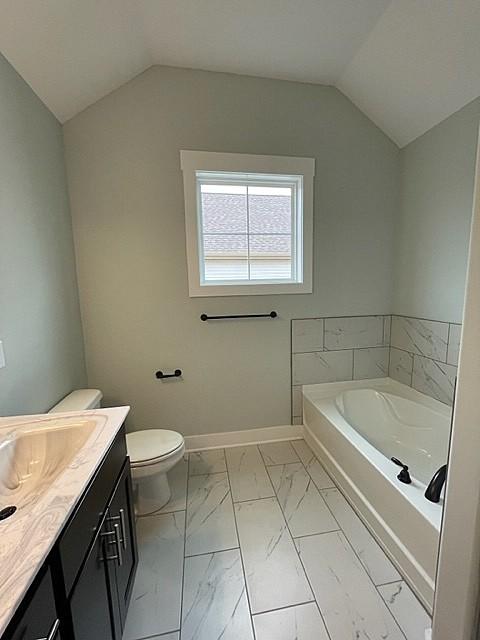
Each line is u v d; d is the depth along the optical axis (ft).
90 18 4.82
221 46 6.17
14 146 4.69
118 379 7.44
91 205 6.75
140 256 7.09
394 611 4.04
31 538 2.02
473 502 2.36
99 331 7.19
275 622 3.94
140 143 6.77
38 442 3.54
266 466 7.29
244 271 7.82
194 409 7.91
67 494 2.45
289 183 7.77
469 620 2.49
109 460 3.42
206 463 7.42
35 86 5.23
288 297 7.97
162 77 6.68
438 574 2.81
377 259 8.29
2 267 4.28
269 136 7.24
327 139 7.54
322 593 4.29
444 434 6.66
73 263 6.73
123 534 3.78
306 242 7.78
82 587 2.57
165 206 7.04
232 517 5.71
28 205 5.04
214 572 4.64
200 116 6.91
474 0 4.66
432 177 7.08
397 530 4.63
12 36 4.31
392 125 7.50
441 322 7.09
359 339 8.53
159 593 4.35
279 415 8.41
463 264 6.52
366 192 7.95
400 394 8.07
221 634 3.83
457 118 6.38
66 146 6.48
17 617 1.77
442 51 5.50
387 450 7.36
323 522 5.56
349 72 6.90
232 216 7.61
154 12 5.31
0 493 3.05
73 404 5.77
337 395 8.18
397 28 5.59
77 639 2.41
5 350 4.28
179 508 5.96
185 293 7.42
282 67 6.78
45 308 5.47
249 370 8.04
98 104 6.52
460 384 2.46
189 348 7.64
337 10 5.42
